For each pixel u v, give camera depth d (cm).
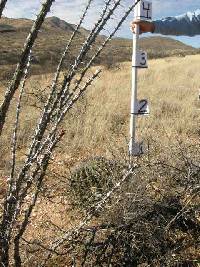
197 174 400
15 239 256
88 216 286
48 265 333
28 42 181
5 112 188
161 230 349
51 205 465
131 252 344
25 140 770
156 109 1162
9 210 232
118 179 401
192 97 1377
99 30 207
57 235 391
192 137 842
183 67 2533
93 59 214
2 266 238
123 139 813
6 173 576
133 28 617
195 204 390
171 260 338
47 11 179
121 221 352
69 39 223
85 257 322
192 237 373
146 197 378
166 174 425
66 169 638
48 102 229
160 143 568
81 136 826
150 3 608
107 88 1617
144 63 629
